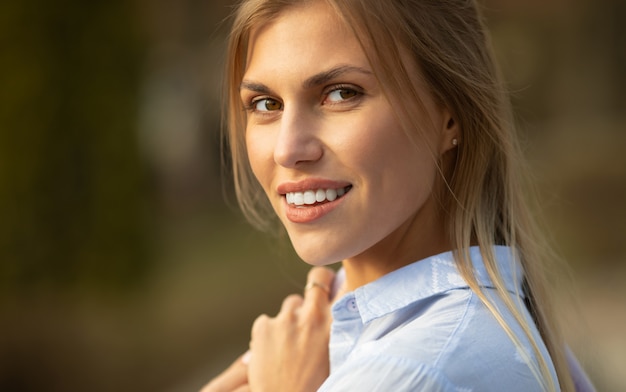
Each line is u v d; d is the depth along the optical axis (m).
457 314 1.12
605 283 6.61
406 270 1.24
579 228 7.98
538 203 1.57
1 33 4.13
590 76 11.11
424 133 1.22
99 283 4.43
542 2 10.84
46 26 4.19
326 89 1.19
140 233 4.57
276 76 1.19
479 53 1.33
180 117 9.48
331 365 1.31
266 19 1.21
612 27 11.21
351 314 1.29
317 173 1.20
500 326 1.11
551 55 10.93
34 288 4.29
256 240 8.05
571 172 9.12
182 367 4.91
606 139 10.12
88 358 4.57
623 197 8.40
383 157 1.18
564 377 1.36
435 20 1.25
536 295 1.36
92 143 4.36
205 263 7.28
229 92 1.38
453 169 1.32
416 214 1.31
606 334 5.09
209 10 9.45
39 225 4.23
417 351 1.05
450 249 1.31
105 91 4.38
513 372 1.07
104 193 4.40
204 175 9.53
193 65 9.47
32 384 4.40
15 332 4.35
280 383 1.41
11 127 4.16
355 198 1.20
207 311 5.88
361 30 1.16
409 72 1.22
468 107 1.28
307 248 1.22
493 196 1.34
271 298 6.25
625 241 7.66
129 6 4.50
